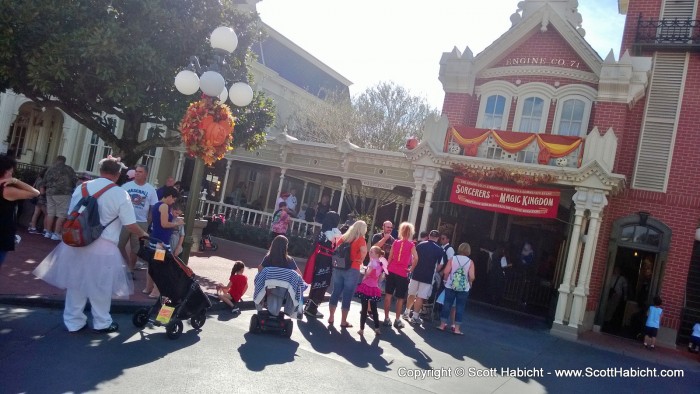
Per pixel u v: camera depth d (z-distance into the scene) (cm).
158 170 2303
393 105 3609
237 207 2000
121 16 1284
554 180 1350
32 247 1037
